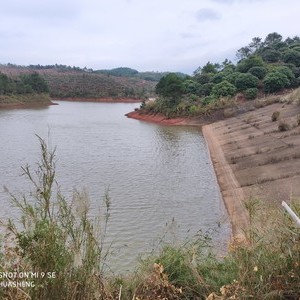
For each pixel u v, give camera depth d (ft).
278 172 54.13
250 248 12.93
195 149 95.96
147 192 52.65
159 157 83.20
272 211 15.48
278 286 11.47
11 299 9.41
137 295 12.24
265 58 226.38
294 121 93.04
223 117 155.12
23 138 105.81
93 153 85.20
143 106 205.77
